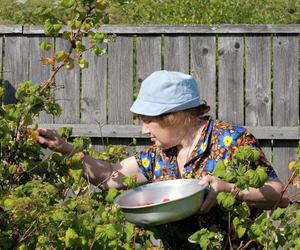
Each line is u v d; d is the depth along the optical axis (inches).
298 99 269.1
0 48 271.1
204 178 126.2
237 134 133.7
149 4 479.5
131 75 270.1
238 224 125.2
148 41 269.3
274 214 124.6
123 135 268.1
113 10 469.7
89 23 141.6
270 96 269.3
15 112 128.9
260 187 123.0
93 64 269.6
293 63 269.0
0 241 126.4
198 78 269.6
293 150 268.1
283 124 269.7
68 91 270.1
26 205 124.0
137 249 137.8
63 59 141.0
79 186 142.6
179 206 124.0
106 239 118.3
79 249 127.4
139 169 145.2
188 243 135.1
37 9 143.1
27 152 137.2
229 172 122.0
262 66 269.1
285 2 487.2
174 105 131.7
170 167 139.3
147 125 135.3
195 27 267.9
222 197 122.8
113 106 270.4
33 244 128.3
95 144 269.4
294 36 269.1
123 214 128.1
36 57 270.8
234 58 269.3
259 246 133.0
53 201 133.0
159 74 134.0
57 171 136.3
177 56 269.4
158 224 126.0
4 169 131.4
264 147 269.3
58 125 269.3
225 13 467.5
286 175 268.1
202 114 137.5
